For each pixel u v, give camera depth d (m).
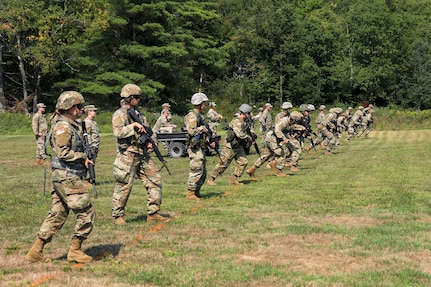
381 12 73.94
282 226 8.34
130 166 8.59
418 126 46.25
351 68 73.31
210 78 72.00
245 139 12.84
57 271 6.15
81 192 6.33
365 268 6.21
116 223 8.64
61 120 6.31
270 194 11.52
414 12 89.25
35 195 11.76
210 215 9.27
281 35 71.50
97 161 20.19
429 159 19.64
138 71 54.03
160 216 8.87
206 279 5.76
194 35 64.00
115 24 52.16
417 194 11.41
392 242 7.31
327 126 22.25
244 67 74.31
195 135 10.70
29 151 24.88
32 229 8.42
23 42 53.62
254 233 7.91
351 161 19.06
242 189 12.30
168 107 21.88
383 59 73.38
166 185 13.28
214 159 20.16
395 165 17.59
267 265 6.28
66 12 56.81
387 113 48.69
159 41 54.69
